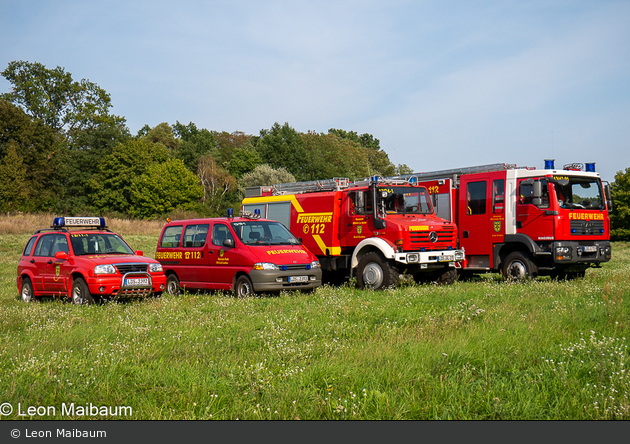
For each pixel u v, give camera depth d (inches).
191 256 551.8
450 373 220.7
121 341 291.3
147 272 476.1
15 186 2311.8
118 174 2802.7
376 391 192.7
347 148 4124.0
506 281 546.9
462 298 436.8
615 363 225.1
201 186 2866.6
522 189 569.0
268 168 3048.7
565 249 541.6
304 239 641.6
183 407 188.1
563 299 405.4
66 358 245.8
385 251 540.1
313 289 518.6
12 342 291.4
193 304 434.3
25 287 531.2
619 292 424.2
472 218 613.9
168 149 3526.1
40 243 530.3
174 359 249.3
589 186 580.4
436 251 560.1
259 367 224.5
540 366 229.3
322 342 280.4
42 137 2564.0
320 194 626.8
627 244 1592.0
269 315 369.7
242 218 547.8
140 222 1883.6
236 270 498.3
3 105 2460.6
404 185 590.9
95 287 446.9
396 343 268.2
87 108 3159.5
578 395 191.6
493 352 252.8
